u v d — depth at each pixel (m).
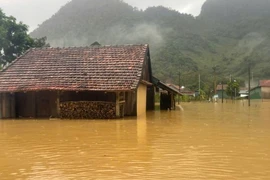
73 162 8.45
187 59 100.62
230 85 70.06
